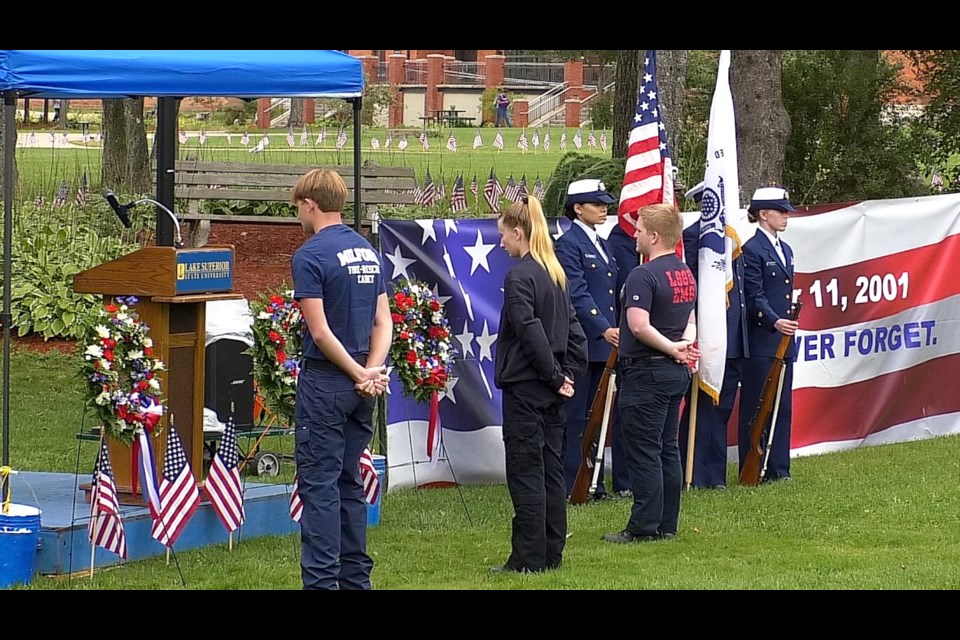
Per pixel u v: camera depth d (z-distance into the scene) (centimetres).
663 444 835
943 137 2009
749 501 955
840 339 1186
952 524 878
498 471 1025
